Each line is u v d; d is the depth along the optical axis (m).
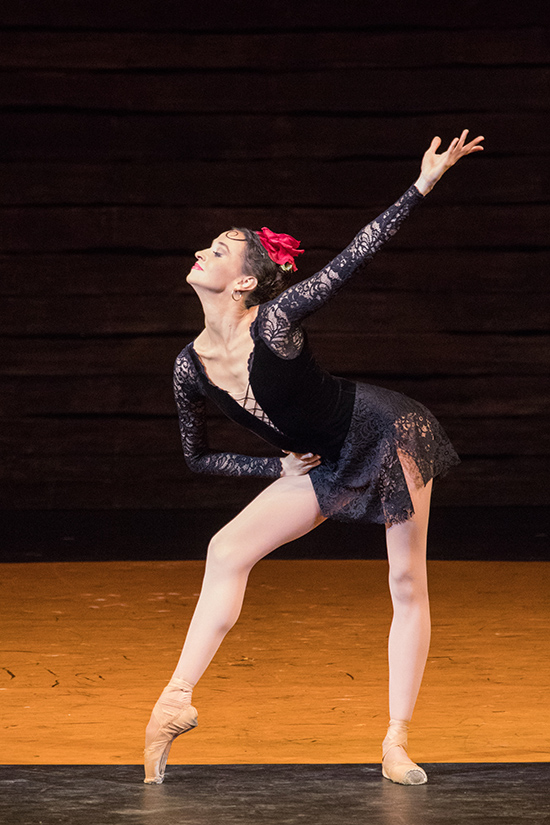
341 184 28.97
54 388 28.80
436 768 9.92
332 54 28.86
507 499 29.31
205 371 9.98
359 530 27.19
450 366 29.19
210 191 28.89
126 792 9.15
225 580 9.80
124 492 28.97
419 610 9.94
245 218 28.97
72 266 28.78
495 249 29.17
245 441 28.83
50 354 28.77
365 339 29.09
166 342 28.98
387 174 29.00
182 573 21.19
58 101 28.62
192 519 27.91
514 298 29.14
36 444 28.77
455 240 29.03
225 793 9.13
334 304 29.03
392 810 8.68
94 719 11.89
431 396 29.25
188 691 9.59
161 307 28.94
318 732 11.50
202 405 10.59
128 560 22.61
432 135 28.95
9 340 28.70
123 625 16.64
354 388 9.94
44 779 9.51
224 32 28.84
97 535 25.50
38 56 28.56
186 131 28.84
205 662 9.72
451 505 29.39
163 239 28.86
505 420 29.27
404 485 9.74
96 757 10.56
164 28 28.73
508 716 12.02
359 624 16.75
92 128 28.73
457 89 28.95
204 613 9.74
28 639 15.66
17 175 28.64
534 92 28.97
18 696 12.77
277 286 9.89
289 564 22.47
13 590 19.36
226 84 28.86
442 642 15.52
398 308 29.06
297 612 17.62
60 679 13.53
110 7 28.66
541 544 24.50
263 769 9.88
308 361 9.67
